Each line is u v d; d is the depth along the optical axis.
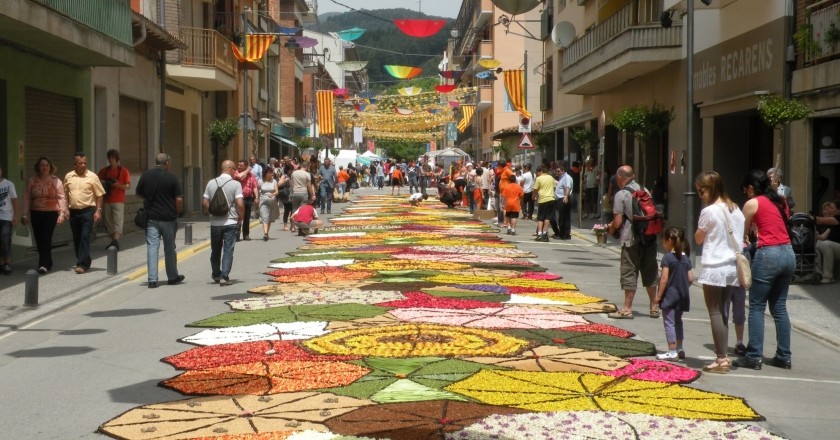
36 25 16.78
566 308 13.87
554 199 27.05
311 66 82.25
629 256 13.19
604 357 10.18
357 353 10.21
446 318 12.73
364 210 42.53
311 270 18.61
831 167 19.06
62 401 8.19
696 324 13.00
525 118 39.44
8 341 11.09
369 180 87.00
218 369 9.40
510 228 28.89
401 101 64.12
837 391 8.97
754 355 9.95
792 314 13.62
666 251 10.44
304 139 71.19
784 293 10.09
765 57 21.27
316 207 42.94
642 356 10.42
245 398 8.20
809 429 7.56
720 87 24.59
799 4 19.88
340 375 9.09
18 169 19.44
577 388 8.64
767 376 9.62
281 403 8.02
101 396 8.37
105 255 20.78
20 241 17.08
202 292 15.47
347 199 51.97
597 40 34.88
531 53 65.62
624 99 35.31
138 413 7.69
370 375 9.14
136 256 20.66
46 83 21.12
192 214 36.66
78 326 12.14
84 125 23.75
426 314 13.05
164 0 32.06
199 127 37.88
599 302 14.66
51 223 17.14
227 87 36.31
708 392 8.68
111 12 21.58
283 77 68.69
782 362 10.05
